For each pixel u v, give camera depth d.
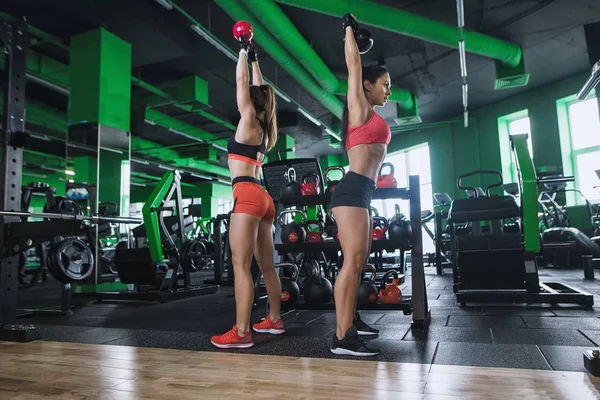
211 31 6.83
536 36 7.14
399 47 7.43
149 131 11.56
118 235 6.39
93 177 5.70
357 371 1.54
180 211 4.30
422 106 10.52
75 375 1.57
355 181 1.82
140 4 5.73
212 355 1.84
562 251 6.73
